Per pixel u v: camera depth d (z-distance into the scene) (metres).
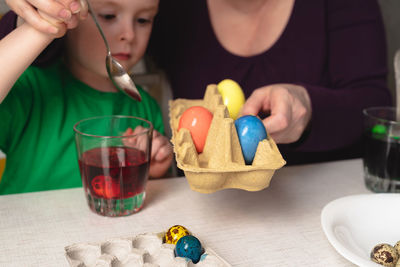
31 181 0.94
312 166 0.88
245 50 1.17
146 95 1.14
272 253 0.63
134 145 0.70
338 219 0.64
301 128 0.85
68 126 0.97
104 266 0.57
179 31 1.18
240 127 0.65
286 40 1.15
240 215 0.72
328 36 1.20
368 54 1.16
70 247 0.59
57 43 0.86
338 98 1.01
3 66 0.73
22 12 0.70
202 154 0.67
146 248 0.62
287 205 0.75
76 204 0.74
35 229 0.66
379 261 0.59
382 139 0.75
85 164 0.69
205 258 0.59
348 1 1.17
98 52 0.94
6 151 0.94
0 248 0.62
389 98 1.15
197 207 0.74
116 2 0.89
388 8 1.61
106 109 1.02
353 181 0.83
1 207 0.71
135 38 0.95
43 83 0.97
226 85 0.80
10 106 0.90
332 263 0.61
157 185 0.80
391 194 0.69
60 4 0.68
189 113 0.68
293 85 0.97
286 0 1.15
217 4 1.16
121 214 0.70
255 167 0.59
